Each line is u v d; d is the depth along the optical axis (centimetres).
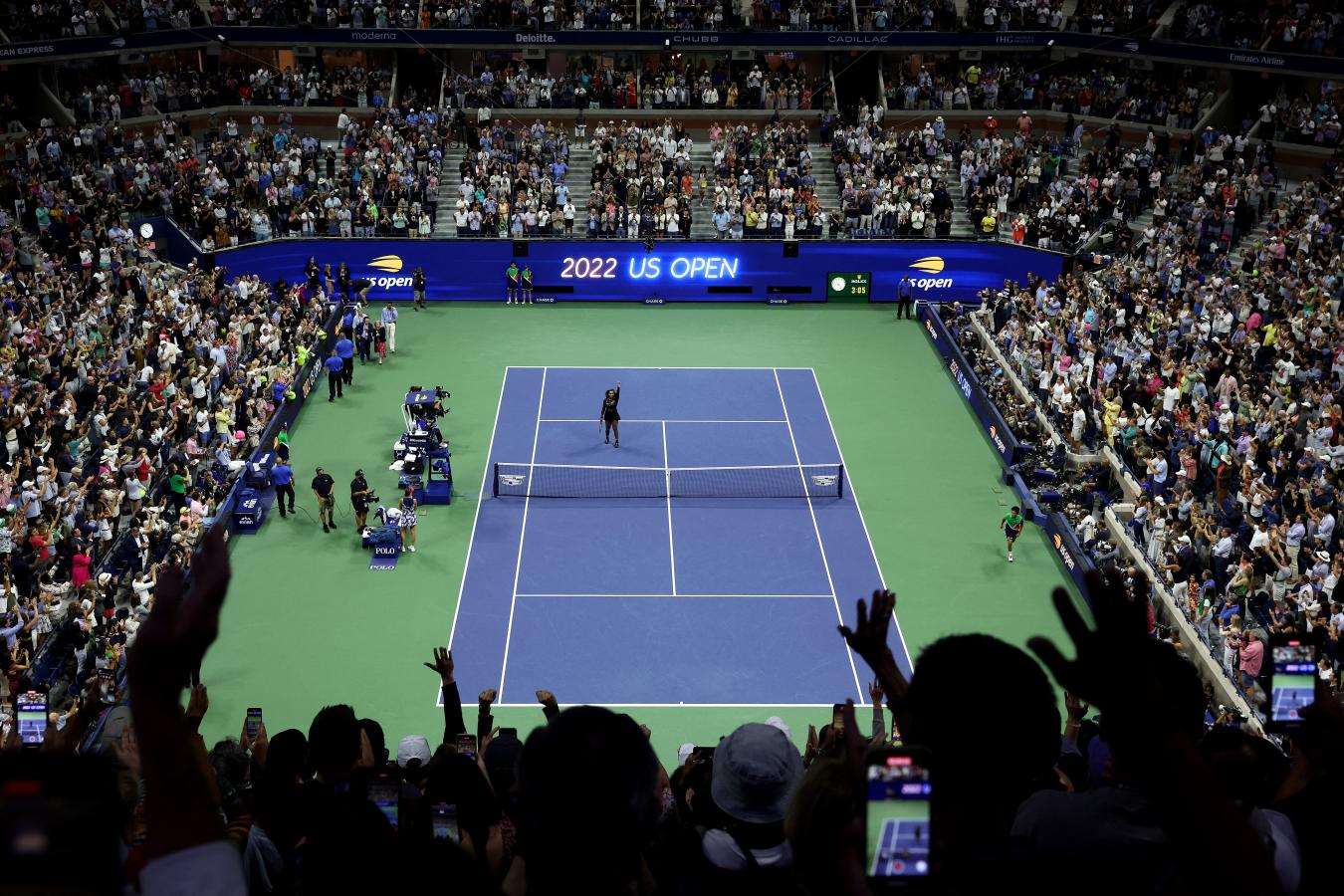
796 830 369
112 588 3183
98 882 226
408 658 3275
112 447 3744
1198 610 3200
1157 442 4028
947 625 3459
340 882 370
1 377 3866
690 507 4034
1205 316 4575
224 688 3138
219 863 264
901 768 335
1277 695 516
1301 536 3288
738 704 3130
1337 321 4241
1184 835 280
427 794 775
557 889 340
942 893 332
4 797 226
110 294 4700
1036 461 4172
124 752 655
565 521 3934
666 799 1196
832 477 4178
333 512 3916
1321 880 462
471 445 4409
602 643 3347
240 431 4153
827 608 3516
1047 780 606
